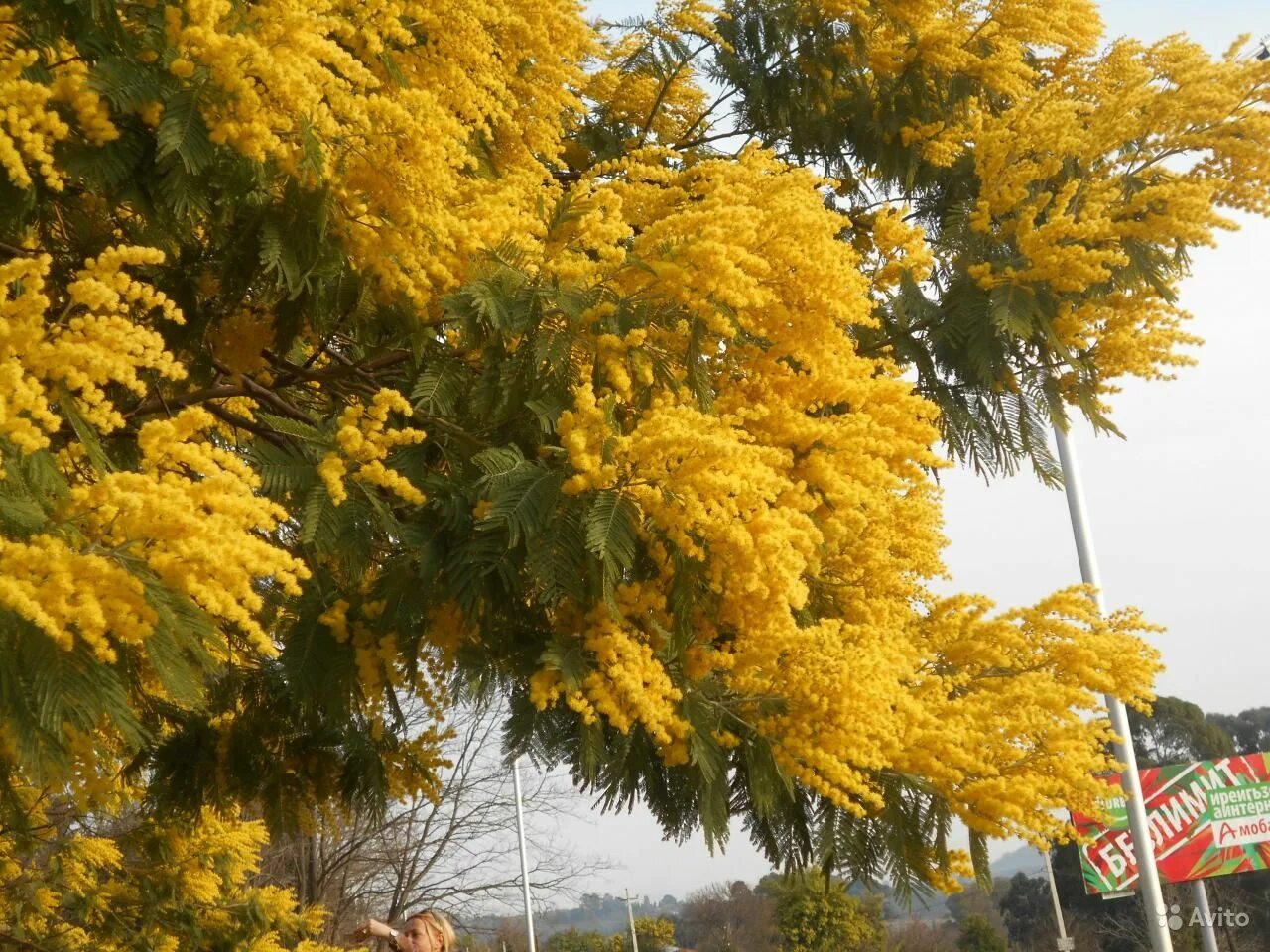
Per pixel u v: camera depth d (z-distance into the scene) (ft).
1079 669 15.24
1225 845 64.90
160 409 15.38
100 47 11.12
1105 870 53.42
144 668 10.73
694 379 13.20
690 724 12.88
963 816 14.05
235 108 11.16
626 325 13.21
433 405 13.74
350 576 12.98
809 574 15.40
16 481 9.09
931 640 15.83
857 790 13.17
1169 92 16.53
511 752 12.71
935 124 23.50
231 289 13.52
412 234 13.08
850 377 14.74
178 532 9.04
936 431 14.87
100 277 9.59
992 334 16.97
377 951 58.80
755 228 13.20
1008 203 17.47
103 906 27.27
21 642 8.27
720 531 11.78
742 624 13.20
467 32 15.03
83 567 8.48
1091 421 17.57
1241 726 176.55
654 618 13.07
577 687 12.13
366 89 14.33
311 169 11.94
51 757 8.23
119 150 11.32
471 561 12.23
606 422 12.05
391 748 17.75
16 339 9.13
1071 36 23.18
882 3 23.47
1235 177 16.46
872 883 14.70
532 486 11.98
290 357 17.43
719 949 187.42
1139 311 16.87
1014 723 14.20
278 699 17.02
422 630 13.30
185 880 27.73
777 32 23.72
